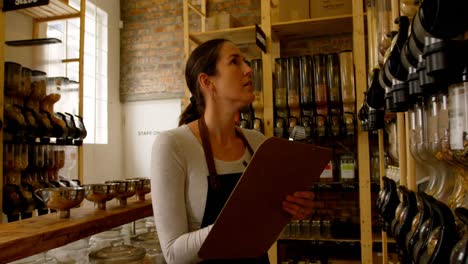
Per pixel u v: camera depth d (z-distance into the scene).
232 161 1.21
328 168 3.08
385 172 2.10
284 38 3.46
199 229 1.08
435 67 0.57
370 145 3.05
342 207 3.33
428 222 0.80
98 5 4.18
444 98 0.74
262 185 0.92
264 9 2.93
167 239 1.02
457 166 0.74
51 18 3.17
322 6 2.95
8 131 2.29
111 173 4.34
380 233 2.87
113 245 1.37
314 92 2.87
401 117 1.30
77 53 3.89
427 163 0.94
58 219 1.13
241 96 1.20
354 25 2.65
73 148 3.05
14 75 2.35
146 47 4.44
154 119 4.43
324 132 2.75
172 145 1.11
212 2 3.98
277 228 1.05
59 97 2.73
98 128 4.28
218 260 1.16
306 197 1.02
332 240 2.76
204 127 1.20
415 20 0.66
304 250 3.32
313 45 3.48
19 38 3.06
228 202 0.89
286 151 0.93
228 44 1.24
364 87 2.61
